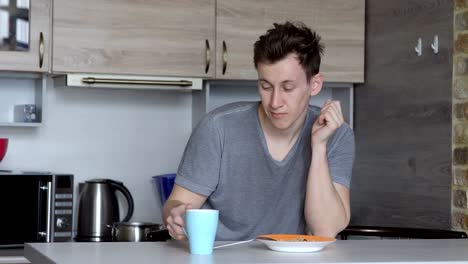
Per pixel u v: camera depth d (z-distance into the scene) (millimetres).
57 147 3312
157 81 3125
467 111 2688
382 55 3244
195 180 1921
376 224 3270
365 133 3379
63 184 3008
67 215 3014
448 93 2791
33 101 3271
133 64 3076
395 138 3141
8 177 2932
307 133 1999
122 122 3410
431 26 2904
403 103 3088
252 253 1537
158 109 3461
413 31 3021
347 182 2004
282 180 1989
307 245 1541
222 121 1949
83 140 3352
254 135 1961
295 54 1785
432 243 1774
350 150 2023
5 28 2904
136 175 3426
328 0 3320
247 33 3209
